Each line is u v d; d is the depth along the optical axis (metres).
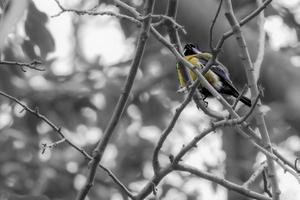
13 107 15.10
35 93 15.42
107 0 13.62
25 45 9.45
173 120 6.73
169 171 7.12
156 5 10.48
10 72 13.27
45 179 15.17
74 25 15.00
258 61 6.96
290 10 14.16
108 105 15.22
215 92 6.32
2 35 4.23
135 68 6.76
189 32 10.94
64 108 15.74
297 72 11.13
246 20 6.39
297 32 14.17
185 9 10.77
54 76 16.28
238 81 10.88
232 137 14.96
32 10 9.10
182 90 7.02
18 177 15.16
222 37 6.30
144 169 15.57
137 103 15.76
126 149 15.55
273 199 6.27
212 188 14.04
